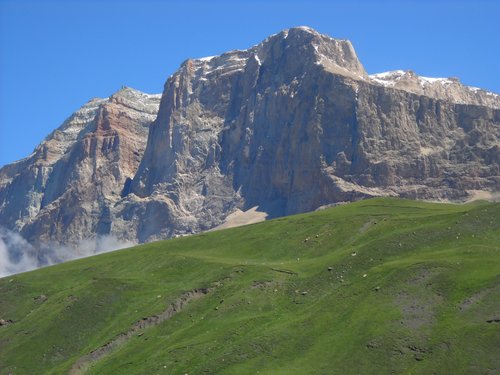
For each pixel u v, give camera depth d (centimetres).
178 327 18438
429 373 14388
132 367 17150
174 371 16288
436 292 16088
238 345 16288
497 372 14062
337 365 15200
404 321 15612
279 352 15962
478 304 15450
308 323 16575
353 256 18838
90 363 18275
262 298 18400
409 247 18712
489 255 17212
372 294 16638
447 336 14950
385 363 14900
